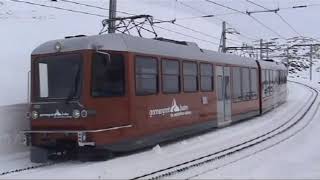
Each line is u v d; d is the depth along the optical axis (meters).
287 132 21.67
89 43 14.30
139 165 13.67
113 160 14.47
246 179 11.84
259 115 29.09
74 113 14.09
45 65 14.81
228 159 14.88
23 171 13.02
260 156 15.48
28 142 14.89
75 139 14.12
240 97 24.95
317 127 23.64
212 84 21.09
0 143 14.97
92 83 14.16
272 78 33.25
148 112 15.98
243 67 25.72
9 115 15.37
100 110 14.23
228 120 23.11
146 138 15.92
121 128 14.82
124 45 15.06
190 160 14.56
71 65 14.41
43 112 14.62
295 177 12.08
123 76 14.95
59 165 13.97
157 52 16.64
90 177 12.08
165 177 12.17
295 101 41.44
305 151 16.39
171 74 17.50
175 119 17.69
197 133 20.47
